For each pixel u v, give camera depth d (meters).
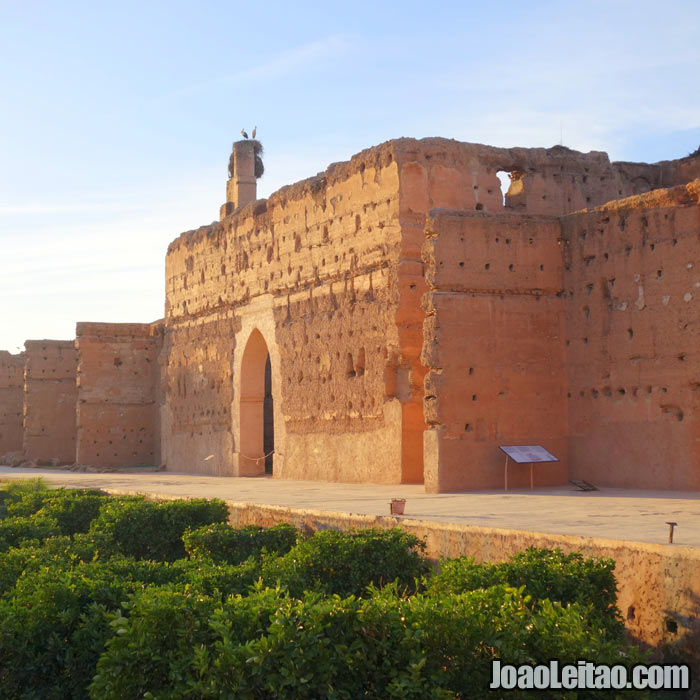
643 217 22.91
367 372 28.62
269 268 35.34
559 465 24.56
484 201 28.27
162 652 9.98
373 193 28.64
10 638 11.66
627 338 23.16
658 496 20.41
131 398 48.66
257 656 9.13
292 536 17.77
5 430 59.41
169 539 20.08
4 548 18.41
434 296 23.77
